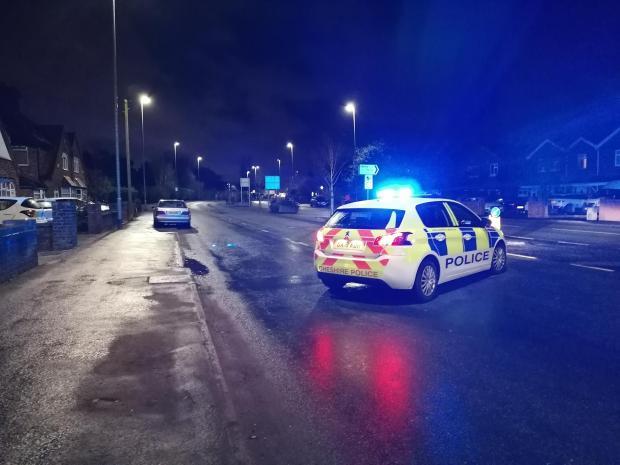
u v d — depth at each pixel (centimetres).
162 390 393
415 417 360
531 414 362
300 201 7975
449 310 676
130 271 972
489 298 745
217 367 445
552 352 498
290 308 703
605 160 4209
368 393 403
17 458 294
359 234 722
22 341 516
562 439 326
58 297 730
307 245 1584
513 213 3362
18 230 933
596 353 495
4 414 351
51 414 351
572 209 3503
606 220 2742
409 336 560
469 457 305
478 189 5069
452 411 369
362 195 4288
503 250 957
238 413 367
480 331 575
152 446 310
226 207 6969
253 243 1656
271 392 407
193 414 353
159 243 1548
